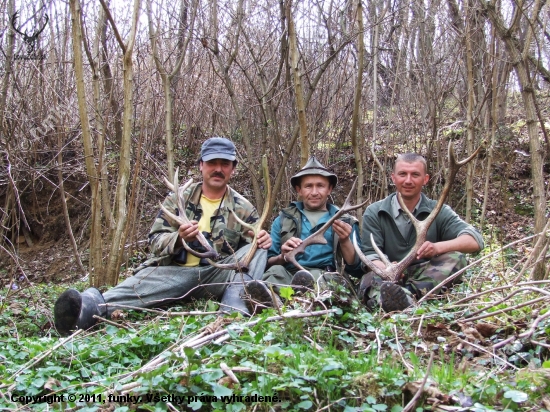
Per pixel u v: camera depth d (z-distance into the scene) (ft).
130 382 9.68
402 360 10.30
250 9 25.77
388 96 29.25
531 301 11.67
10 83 25.03
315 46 25.81
